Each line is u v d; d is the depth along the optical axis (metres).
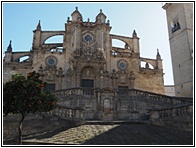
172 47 43.06
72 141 12.87
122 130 15.70
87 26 46.41
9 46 45.56
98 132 15.12
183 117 17.83
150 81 47.50
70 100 24.97
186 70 38.22
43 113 16.83
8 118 15.90
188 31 39.22
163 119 18.17
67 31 46.44
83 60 41.72
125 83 44.41
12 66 42.53
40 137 14.20
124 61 47.06
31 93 13.12
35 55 43.81
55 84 41.56
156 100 26.39
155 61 51.00
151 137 14.06
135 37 50.91
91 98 25.06
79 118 18.72
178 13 42.31
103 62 42.56
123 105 25.08
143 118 22.72
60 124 17.08
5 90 13.23
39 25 47.44
